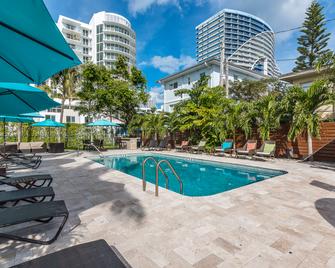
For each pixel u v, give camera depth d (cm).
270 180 598
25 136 1521
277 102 980
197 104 1445
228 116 1191
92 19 5797
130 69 1933
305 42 2475
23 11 148
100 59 5588
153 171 930
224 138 1223
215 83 2091
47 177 471
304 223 324
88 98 1738
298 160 970
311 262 229
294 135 914
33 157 1001
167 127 1653
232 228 308
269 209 380
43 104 451
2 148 1122
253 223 324
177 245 264
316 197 447
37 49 196
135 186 542
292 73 1555
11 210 268
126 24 6034
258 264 226
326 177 630
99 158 1208
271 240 275
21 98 414
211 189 647
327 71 811
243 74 2458
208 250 253
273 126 1019
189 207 392
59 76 1853
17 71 242
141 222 330
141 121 1756
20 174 684
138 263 229
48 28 160
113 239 279
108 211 374
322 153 935
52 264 156
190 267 222
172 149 1656
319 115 887
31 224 321
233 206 396
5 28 173
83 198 446
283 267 221
